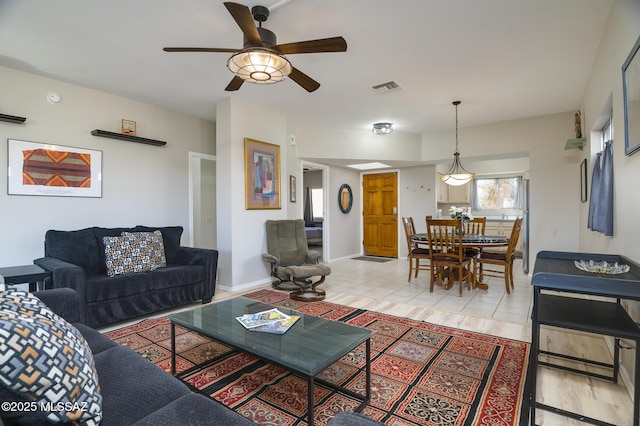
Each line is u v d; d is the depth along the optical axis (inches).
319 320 82.5
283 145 193.8
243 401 70.6
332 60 120.3
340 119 200.4
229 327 76.9
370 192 299.7
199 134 190.9
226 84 142.0
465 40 106.5
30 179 128.3
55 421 35.5
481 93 155.3
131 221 159.3
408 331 110.7
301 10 89.0
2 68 122.3
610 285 59.6
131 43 107.1
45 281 103.9
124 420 41.4
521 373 82.7
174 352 82.4
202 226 221.1
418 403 69.8
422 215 271.7
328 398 71.7
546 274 64.8
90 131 145.0
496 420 64.2
